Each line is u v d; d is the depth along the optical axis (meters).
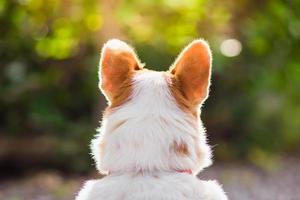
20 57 12.98
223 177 13.00
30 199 10.34
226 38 12.40
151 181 3.58
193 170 3.75
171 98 3.74
